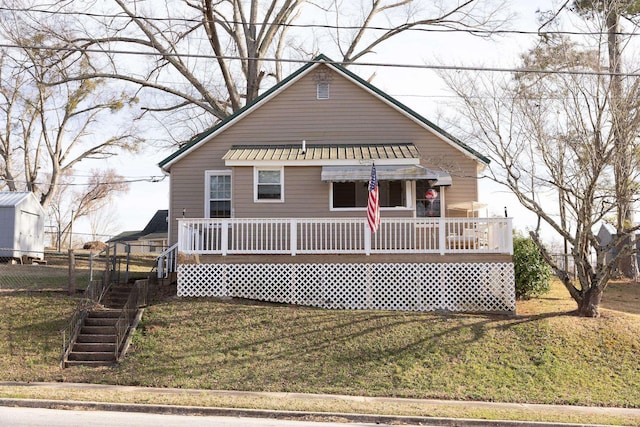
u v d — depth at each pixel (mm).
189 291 19891
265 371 15828
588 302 18609
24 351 16750
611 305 22250
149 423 11570
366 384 15258
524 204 18891
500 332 17516
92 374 15805
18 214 30000
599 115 17594
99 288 20297
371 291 19703
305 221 20016
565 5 19125
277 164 22234
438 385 15203
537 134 18531
